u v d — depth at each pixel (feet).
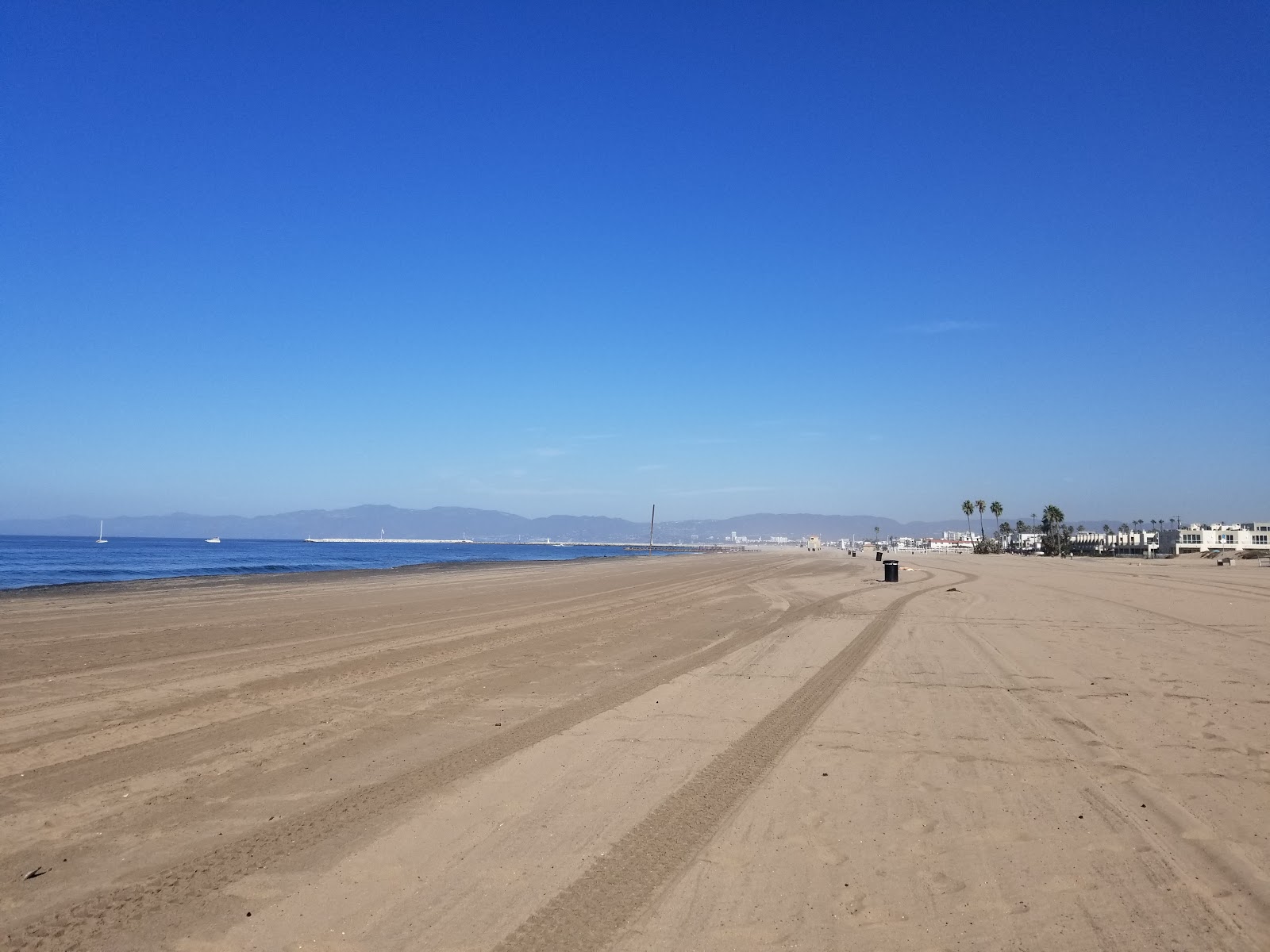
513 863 16.96
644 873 16.49
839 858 17.31
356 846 17.89
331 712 31.76
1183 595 95.86
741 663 44.70
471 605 83.41
